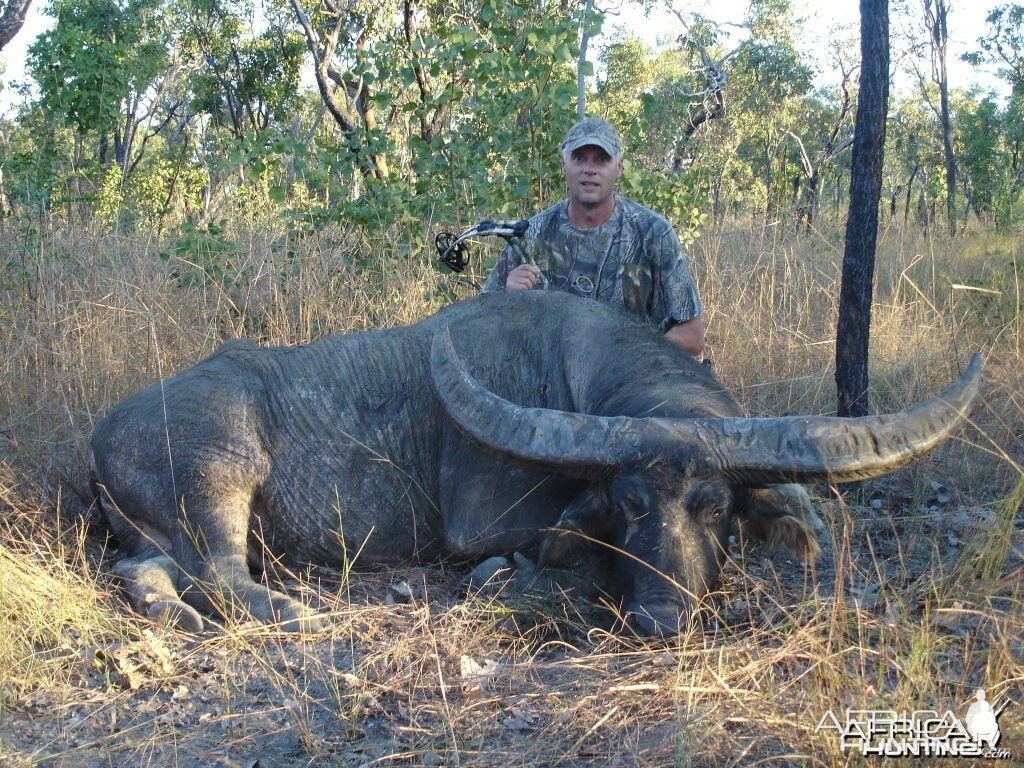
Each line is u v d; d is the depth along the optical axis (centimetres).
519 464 385
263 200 971
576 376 454
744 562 424
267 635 391
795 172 2811
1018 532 443
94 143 2572
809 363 667
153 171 2109
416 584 458
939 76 2316
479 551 450
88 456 537
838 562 377
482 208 762
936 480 541
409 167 855
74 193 1301
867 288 555
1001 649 320
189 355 654
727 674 336
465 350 470
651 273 559
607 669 358
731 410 421
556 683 353
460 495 455
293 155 782
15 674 352
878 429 366
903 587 412
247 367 474
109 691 351
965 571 393
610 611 397
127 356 649
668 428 371
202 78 3072
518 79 731
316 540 469
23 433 573
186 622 400
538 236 562
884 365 670
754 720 310
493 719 332
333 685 354
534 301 479
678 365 444
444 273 744
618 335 456
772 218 1137
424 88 932
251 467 455
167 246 898
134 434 455
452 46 742
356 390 475
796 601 408
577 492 437
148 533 459
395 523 472
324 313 693
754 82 3102
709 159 2377
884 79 534
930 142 3294
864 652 340
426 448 471
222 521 441
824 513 486
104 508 473
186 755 314
